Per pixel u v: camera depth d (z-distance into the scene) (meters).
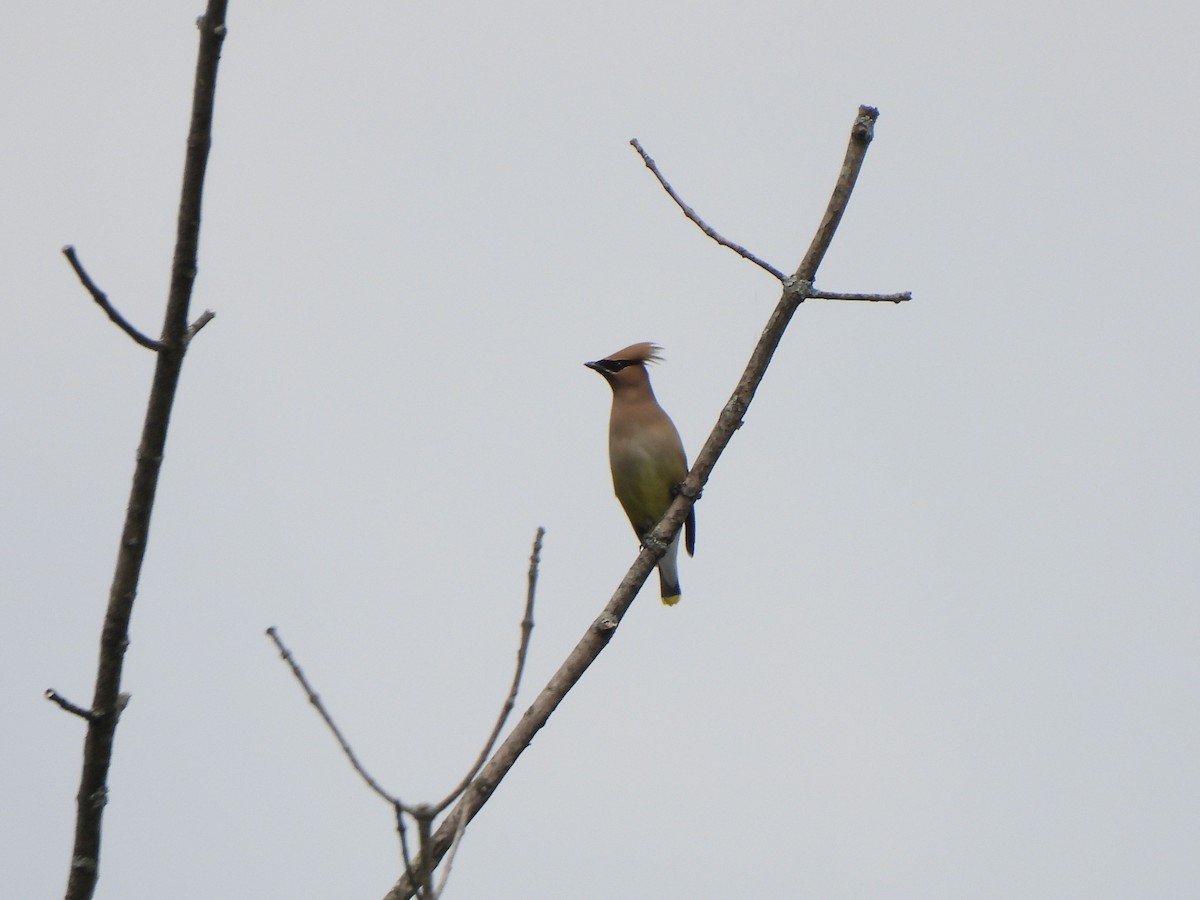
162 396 6.13
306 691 6.29
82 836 6.27
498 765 7.89
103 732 6.23
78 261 5.85
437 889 5.72
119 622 6.18
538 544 6.67
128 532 6.20
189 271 6.06
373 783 6.02
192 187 6.01
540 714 8.20
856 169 9.49
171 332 6.11
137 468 6.17
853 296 9.44
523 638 6.52
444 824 7.36
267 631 6.43
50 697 6.09
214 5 5.91
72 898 6.27
